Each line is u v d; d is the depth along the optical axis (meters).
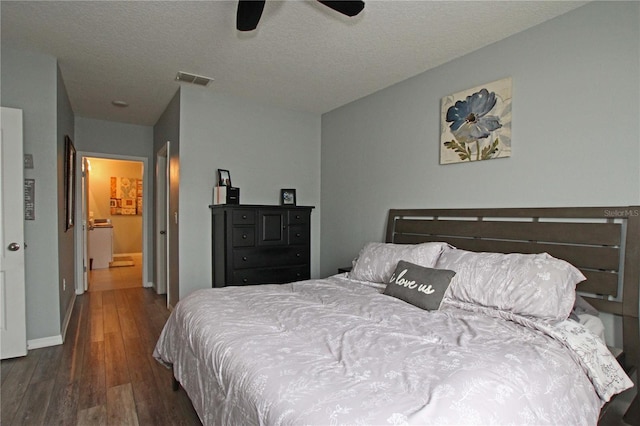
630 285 1.88
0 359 2.57
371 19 2.25
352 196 3.95
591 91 2.05
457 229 2.73
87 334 3.19
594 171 2.04
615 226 1.95
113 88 3.55
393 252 2.60
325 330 1.56
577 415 1.26
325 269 4.39
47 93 2.83
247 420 1.11
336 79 3.29
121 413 1.96
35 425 1.84
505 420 1.02
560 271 1.80
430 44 2.58
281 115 4.20
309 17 2.24
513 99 2.43
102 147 4.86
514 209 2.40
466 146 2.71
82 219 4.80
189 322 1.84
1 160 2.56
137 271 6.56
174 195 3.78
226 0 2.07
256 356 1.28
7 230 2.58
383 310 1.87
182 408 2.01
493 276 1.94
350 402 0.96
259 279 3.67
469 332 1.56
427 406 0.95
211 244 3.78
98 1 2.09
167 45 2.64
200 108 3.65
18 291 2.62
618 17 1.94
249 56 2.81
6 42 2.61
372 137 3.66
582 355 1.45
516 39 2.41
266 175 4.10
